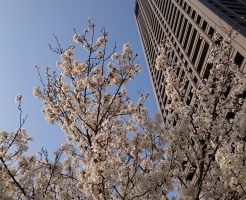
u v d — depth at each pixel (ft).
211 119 42.80
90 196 35.35
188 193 36.58
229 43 50.47
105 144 38.34
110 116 48.57
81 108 48.14
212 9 163.53
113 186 33.86
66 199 39.32
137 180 32.42
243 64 125.18
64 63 50.08
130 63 49.90
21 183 35.70
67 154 44.60
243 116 38.45
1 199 33.83
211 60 50.06
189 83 143.95
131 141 39.88
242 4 180.96
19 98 37.68
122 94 50.31
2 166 34.86
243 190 33.86
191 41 183.42
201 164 38.37
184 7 206.08
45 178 39.34
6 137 37.32
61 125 48.65
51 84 49.39
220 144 39.99
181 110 48.49
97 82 48.83
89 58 48.80
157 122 40.01
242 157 36.04
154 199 32.24
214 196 37.14
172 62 56.70
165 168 33.37
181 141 37.22
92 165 34.63
